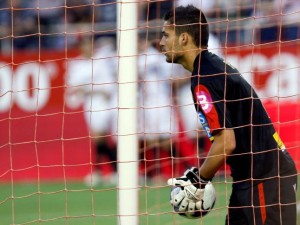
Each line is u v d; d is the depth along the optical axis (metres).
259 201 17.39
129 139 20.95
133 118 21.00
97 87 43.84
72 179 44.31
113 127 43.69
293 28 38.34
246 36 36.97
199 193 17.22
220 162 16.75
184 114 36.31
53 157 44.50
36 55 45.28
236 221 18.00
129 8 20.75
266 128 17.47
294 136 34.66
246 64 36.53
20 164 44.34
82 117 44.34
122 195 20.91
